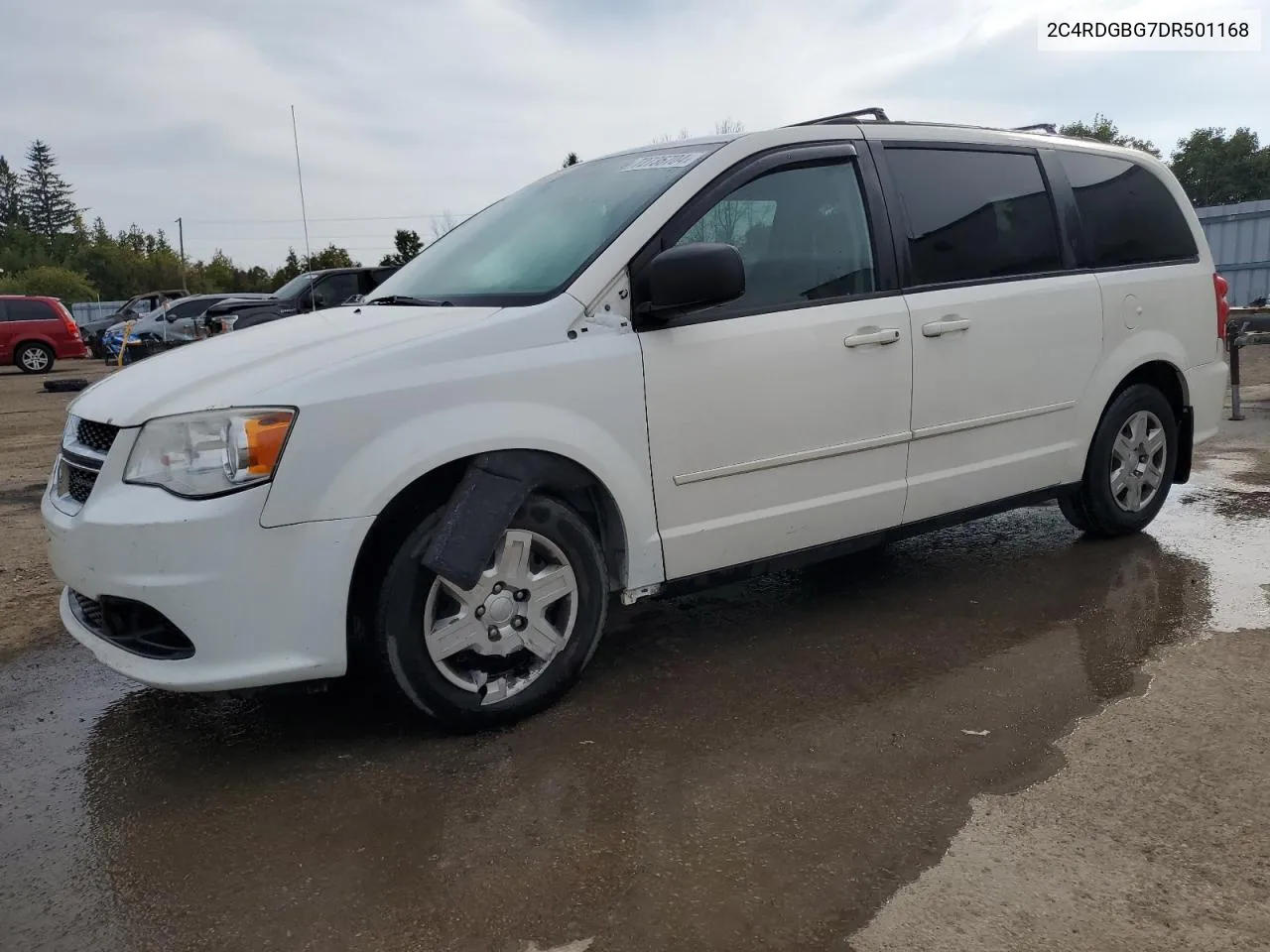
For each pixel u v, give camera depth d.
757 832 2.47
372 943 2.11
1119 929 2.08
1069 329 4.30
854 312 3.64
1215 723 2.94
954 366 3.91
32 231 110.88
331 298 13.33
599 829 2.51
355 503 2.74
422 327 3.03
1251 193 62.00
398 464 2.78
